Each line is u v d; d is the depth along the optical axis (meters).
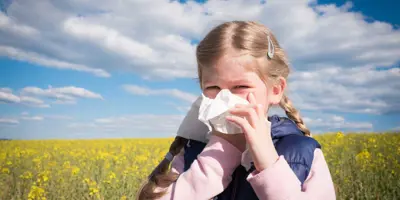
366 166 6.17
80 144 20.88
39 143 21.33
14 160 10.66
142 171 7.01
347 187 5.02
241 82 1.29
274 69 1.37
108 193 5.30
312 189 1.19
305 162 1.26
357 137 14.50
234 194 1.34
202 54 1.35
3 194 5.65
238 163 1.36
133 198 5.05
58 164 9.67
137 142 21.28
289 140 1.32
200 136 1.60
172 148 1.63
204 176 1.34
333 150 9.91
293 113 1.60
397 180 5.08
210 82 1.34
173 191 1.40
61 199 5.23
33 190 4.95
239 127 1.24
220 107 1.23
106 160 9.23
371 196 4.60
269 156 1.16
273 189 1.11
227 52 1.29
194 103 1.57
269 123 1.30
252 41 1.31
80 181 6.01
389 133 15.91
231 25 1.38
